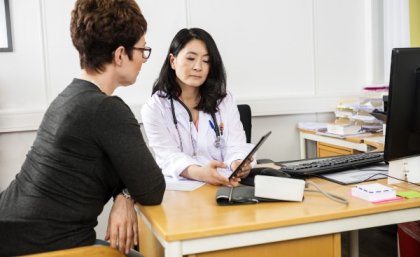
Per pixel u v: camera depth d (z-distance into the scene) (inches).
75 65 105.5
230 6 117.0
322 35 127.2
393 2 122.6
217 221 42.5
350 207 45.3
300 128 124.4
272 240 42.4
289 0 122.6
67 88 47.6
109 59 47.7
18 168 103.6
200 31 74.5
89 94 45.1
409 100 51.0
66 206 43.6
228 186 55.7
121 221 48.1
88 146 43.9
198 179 61.4
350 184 55.6
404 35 121.0
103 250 41.4
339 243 45.6
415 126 52.3
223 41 117.5
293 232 42.9
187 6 113.0
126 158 45.1
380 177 58.3
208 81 76.3
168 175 66.1
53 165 43.7
